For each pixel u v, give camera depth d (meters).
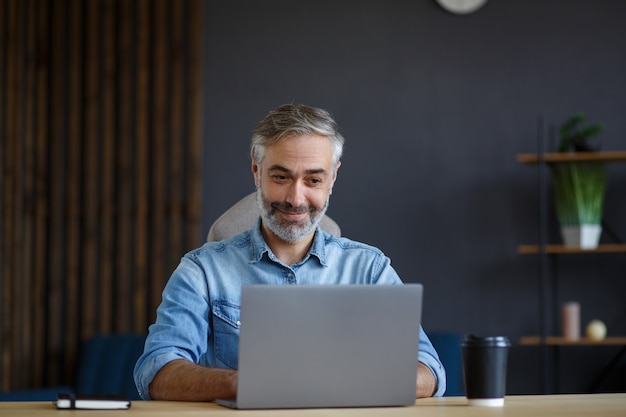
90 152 6.00
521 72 5.96
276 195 2.59
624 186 5.85
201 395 2.15
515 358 5.85
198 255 2.71
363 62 6.00
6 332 5.93
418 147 5.95
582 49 5.95
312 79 6.00
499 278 5.88
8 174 5.95
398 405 2.05
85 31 6.07
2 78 5.98
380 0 6.01
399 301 2.03
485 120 5.95
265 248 2.70
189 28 5.97
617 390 5.78
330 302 2.00
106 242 5.98
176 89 5.95
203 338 2.62
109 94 6.01
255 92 6.00
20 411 1.93
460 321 5.88
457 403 2.13
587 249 5.45
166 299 2.62
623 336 5.80
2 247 5.95
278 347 1.97
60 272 6.02
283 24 6.02
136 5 6.03
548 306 5.85
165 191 5.98
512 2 5.98
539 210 5.57
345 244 2.80
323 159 2.58
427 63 5.98
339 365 2.01
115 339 5.59
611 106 5.92
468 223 5.92
